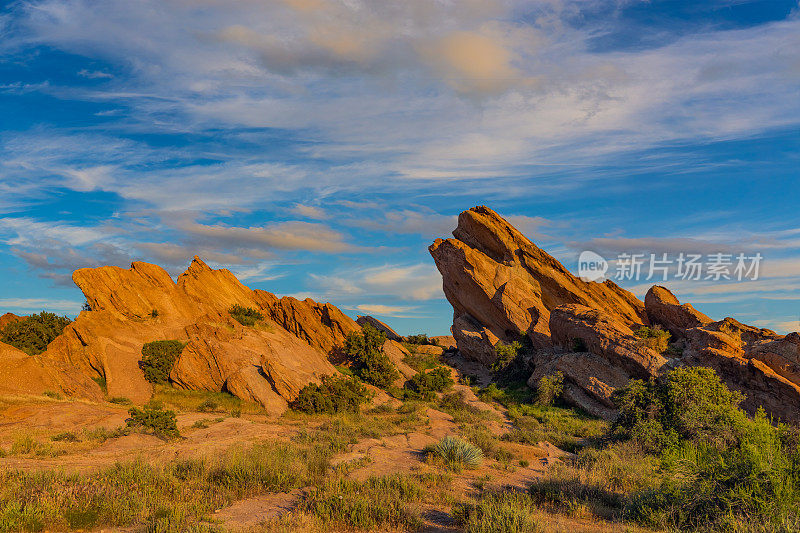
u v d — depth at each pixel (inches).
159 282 2055.9
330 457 728.3
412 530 413.7
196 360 1507.1
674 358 1601.9
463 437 1032.8
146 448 773.3
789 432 543.2
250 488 530.9
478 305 2618.1
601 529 426.6
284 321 2364.7
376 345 2180.1
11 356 1317.7
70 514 382.0
